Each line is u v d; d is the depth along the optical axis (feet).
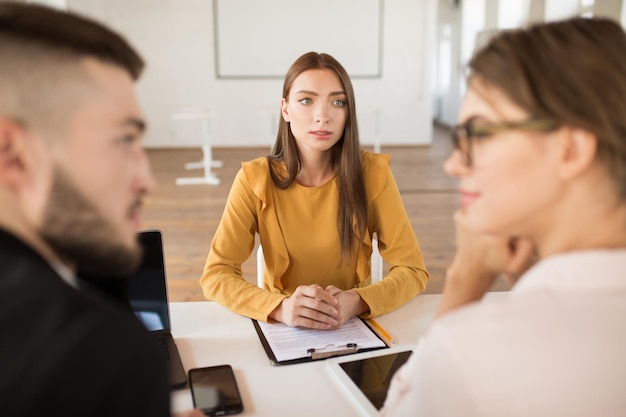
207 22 27.07
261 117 28.14
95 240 1.60
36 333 1.39
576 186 1.70
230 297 4.56
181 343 4.03
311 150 5.14
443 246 13.70
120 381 1.42
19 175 1.50
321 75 4.86
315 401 3.28
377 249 5.54
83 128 1.53
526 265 2.06
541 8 21.99
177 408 3.19
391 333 4.23
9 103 1.47
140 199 1.77
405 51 27.73
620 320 1.60
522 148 1.69
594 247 1.73
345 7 27.09
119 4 26.61
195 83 27.68
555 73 1.64
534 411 1.58
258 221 5.30
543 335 1.59
